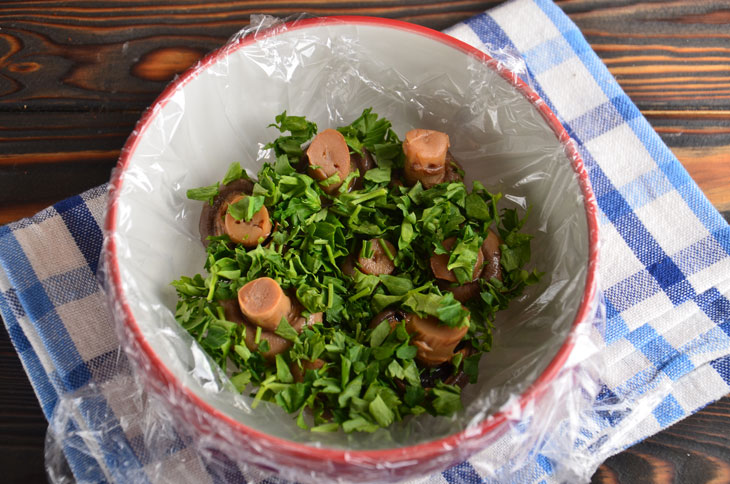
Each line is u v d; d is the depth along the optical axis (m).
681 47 0.56
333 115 0.49
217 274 0.42
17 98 0.55
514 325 0.44
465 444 0.37
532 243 0.46
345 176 0.45
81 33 0.56
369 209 0.44
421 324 0.41
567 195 0.43
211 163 0.47
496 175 0.47
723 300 0.49
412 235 0.43
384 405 0.39
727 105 0.55
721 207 0.53
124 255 0.40
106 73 0.55
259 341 0.41
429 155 0.44
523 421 0.39
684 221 0.50
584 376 0.42
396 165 0.46
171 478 0.45
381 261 0.44
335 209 0.44
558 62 0.53
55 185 0.53
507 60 0.49
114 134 0.54
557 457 0.45
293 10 0.57
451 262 0.42
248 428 0.37
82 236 0.50
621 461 0.48
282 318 0.41
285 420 0.40
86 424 0.46
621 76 0.56
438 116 0.48
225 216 0.43
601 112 0.52
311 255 0.43
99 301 0.48
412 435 0.39
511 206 0.47
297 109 0.48
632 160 0.51
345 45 0.46
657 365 0.48
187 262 0.46
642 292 0.49
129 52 0.56
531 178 0.46
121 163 0.41
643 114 0.55
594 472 0.47
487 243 0.44
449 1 0.57
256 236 0.43
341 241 0.43
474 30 0.54
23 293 0.48
